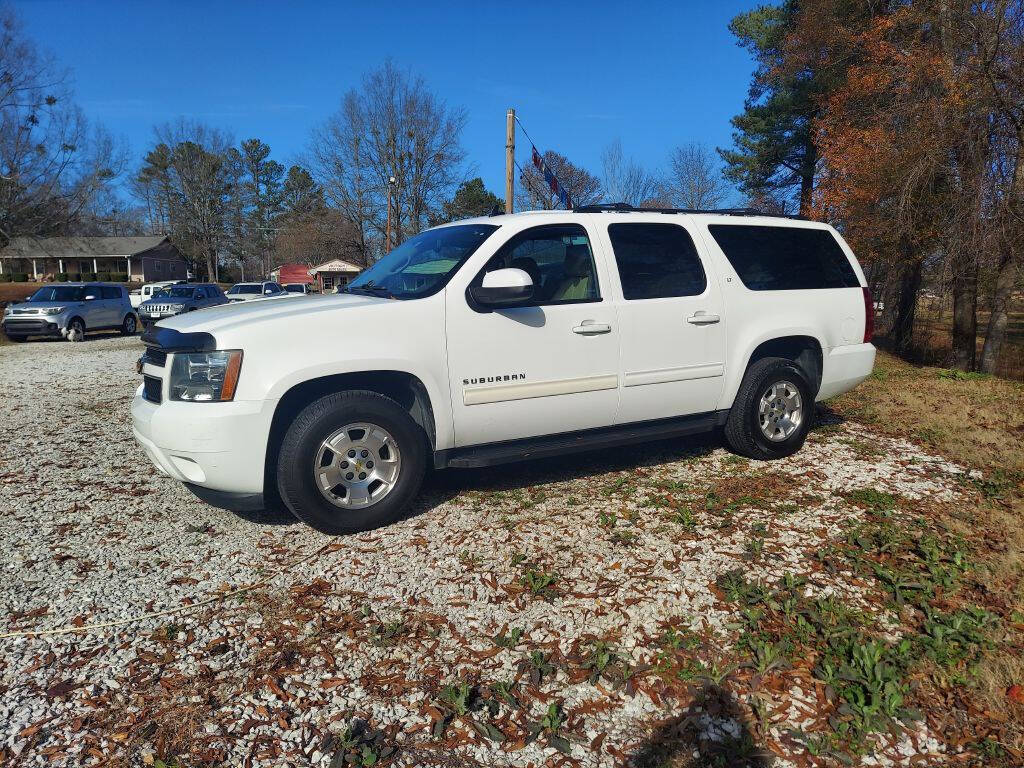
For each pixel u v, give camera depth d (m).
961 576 3.41
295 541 3.93
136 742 2.35
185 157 74.00
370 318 3.94
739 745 2.31
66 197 31.22
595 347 4.54
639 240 4.84
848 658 2.76
